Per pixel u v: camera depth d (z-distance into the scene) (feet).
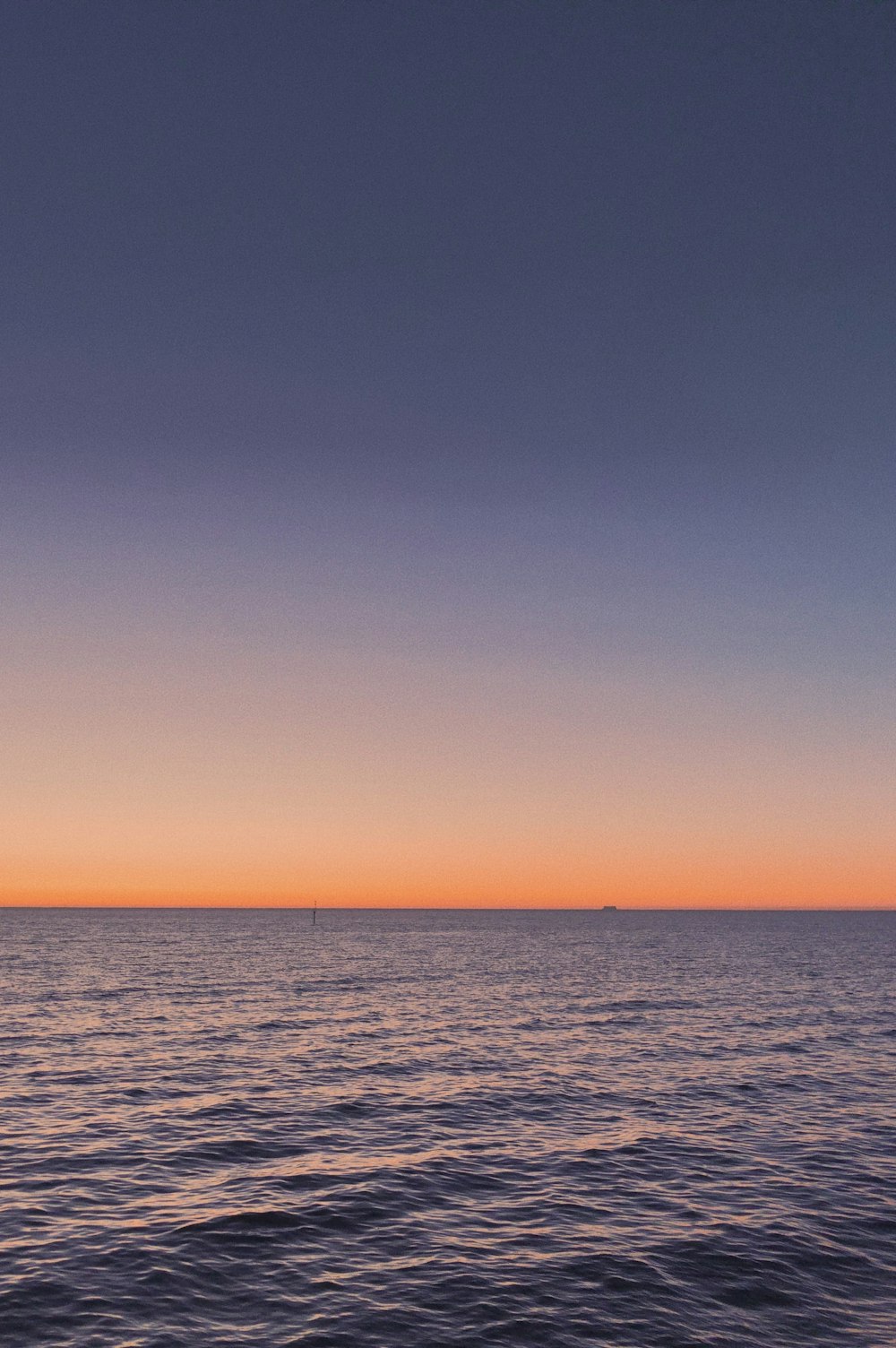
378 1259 49.83
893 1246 52.21
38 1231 52.90
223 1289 45.47
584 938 517.96
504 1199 60.44
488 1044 124.77
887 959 329.11
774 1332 41.32
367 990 200.44
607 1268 48.73
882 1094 93.35
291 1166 67.15
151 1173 64.64
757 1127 79.92
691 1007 170.91
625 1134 77.41
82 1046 118.62
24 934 531.50
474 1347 39.65
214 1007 166.09
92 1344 39.27
